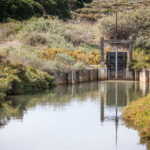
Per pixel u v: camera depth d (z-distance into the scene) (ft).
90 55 143.33
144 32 169.37
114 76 135.13
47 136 57.41
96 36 177.06
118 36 176.35
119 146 52.80
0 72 95.20
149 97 69.21
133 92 102.06
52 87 111.45
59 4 220.84
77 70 124.98
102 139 55.88
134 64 134.82
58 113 72.54
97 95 95.96
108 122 65.16
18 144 53.78
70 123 64.75
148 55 147.43
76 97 92.38
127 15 179.93
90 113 72.84
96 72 133.08
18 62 103.65
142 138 56.13
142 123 61.00
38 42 144.97
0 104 81.71
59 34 160.45
